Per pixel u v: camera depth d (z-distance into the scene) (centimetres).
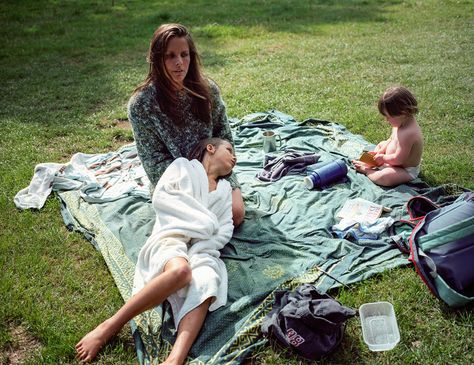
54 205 486
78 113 711
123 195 487
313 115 668
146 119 415
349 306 345
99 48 1059
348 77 816
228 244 413
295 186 492
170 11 1409
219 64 922
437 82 760
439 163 528
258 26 1202
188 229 355
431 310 340
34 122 679
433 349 308
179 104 421
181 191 376
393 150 488
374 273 371
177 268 320
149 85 413
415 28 1127
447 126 613
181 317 318
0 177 539
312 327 304
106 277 394
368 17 1257
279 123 637
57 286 386
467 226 337
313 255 395
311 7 1405
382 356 306
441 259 340
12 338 337
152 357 316
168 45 392
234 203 423
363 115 659
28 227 457
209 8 1440
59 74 888
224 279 356
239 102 732
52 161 577
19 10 1464
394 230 418
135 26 1247
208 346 317
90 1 1595
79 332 336
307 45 1024
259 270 380
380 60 895
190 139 430
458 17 1204
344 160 531
